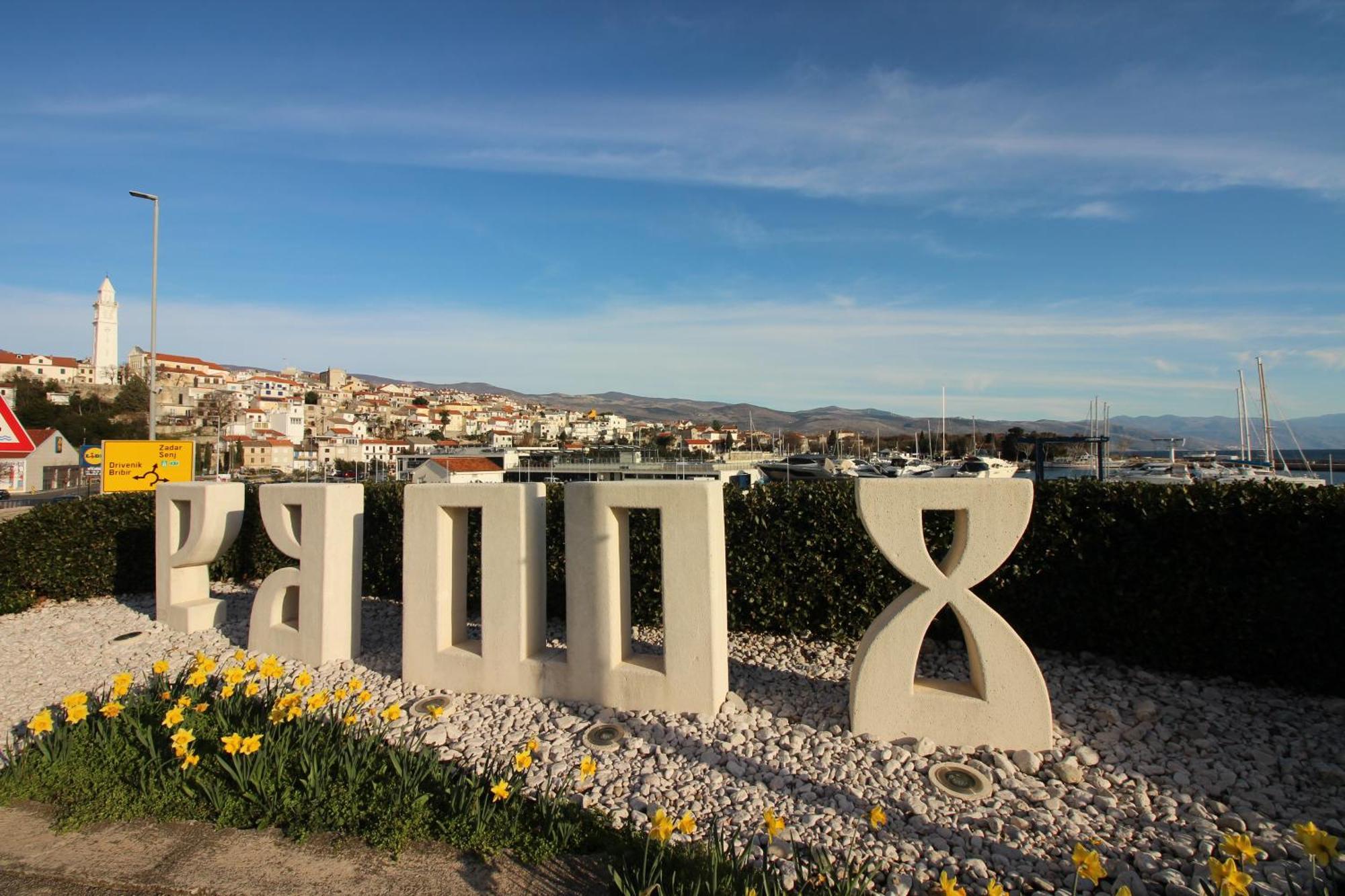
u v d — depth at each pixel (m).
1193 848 3.29
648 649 6.48
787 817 3.57
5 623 8.09
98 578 9.07
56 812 3.69
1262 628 5.17
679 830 3.28
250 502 9.33
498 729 4.78
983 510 4.40
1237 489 5.32
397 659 6.31
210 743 4.15
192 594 7.90
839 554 6.41
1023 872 3.11
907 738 4.45
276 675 4.91
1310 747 4.26
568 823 3.36
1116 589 5.61
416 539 5.67
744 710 4.92
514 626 5.34
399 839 3.29
